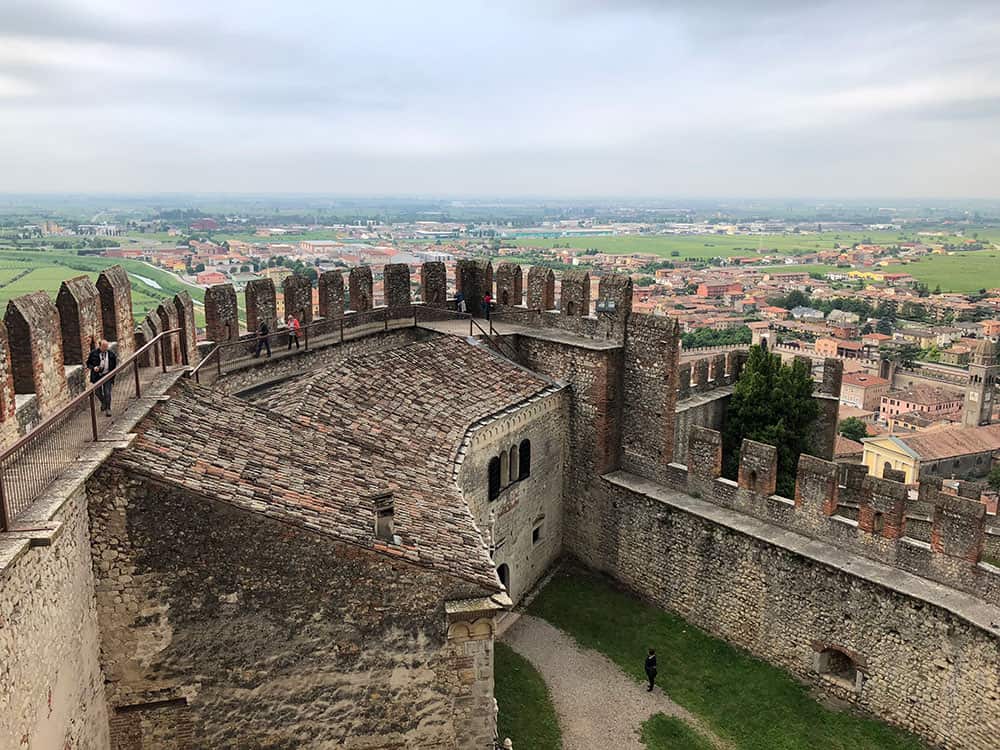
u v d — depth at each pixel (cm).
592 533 3538
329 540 1523
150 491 1444
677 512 3144
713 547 3025
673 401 3303
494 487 2984
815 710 2647
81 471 1338
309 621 1544
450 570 1595
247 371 2823
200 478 1525
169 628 1500
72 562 1350
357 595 1550
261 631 1530
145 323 2098
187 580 1487
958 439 10094
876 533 2644
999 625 2281
